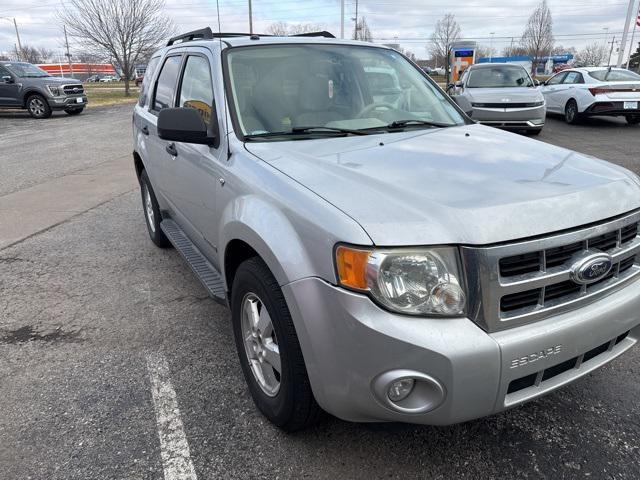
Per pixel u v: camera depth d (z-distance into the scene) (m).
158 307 4.00
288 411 2.35
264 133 2.99
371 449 2.45
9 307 4.05
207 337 3.53
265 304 2.33
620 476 2.25
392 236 1.89
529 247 1.95
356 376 1.96
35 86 19.17
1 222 6.39
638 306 2.31
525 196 2.10
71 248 5.41
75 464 2.40
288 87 3.25
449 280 1.89
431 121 3.47
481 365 1.87
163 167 4.22
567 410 2.68
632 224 2.31
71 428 2.64
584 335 2.08
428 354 1.84
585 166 2.55
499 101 11.36
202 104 3.42
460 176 2.31
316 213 2.08
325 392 2.09
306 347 2.09
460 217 1.95
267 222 2.28
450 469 2.32
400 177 2.29
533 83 12.29
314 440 2.51
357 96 3.40
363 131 3.14
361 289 1.90
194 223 3.64
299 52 3.48
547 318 2.04
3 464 2.41
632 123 13.80
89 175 9.05
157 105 4.59
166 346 3.43
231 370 3.13
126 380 3.05
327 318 1.99
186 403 2.82
